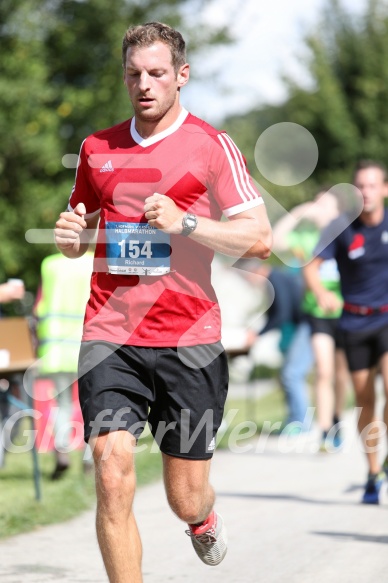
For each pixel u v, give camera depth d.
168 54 11.60
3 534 17.03
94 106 41.69
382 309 20.05
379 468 20.12
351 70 75.12
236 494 21.31
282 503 20.20
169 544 16.48
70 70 44.00
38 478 19.95
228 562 15.15
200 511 12.16
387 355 19.91
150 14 45.09
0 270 38.88
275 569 14.64
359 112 73.69
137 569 11.04
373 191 19.95
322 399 27.94
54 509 19.02
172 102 11.68
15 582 13.81
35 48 39.00
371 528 17.56
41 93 38.03
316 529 17.50
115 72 42.41
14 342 19.78
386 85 73.88
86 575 14.30
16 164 39.12
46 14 42.38
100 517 11.13
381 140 73.25
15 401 20.91
